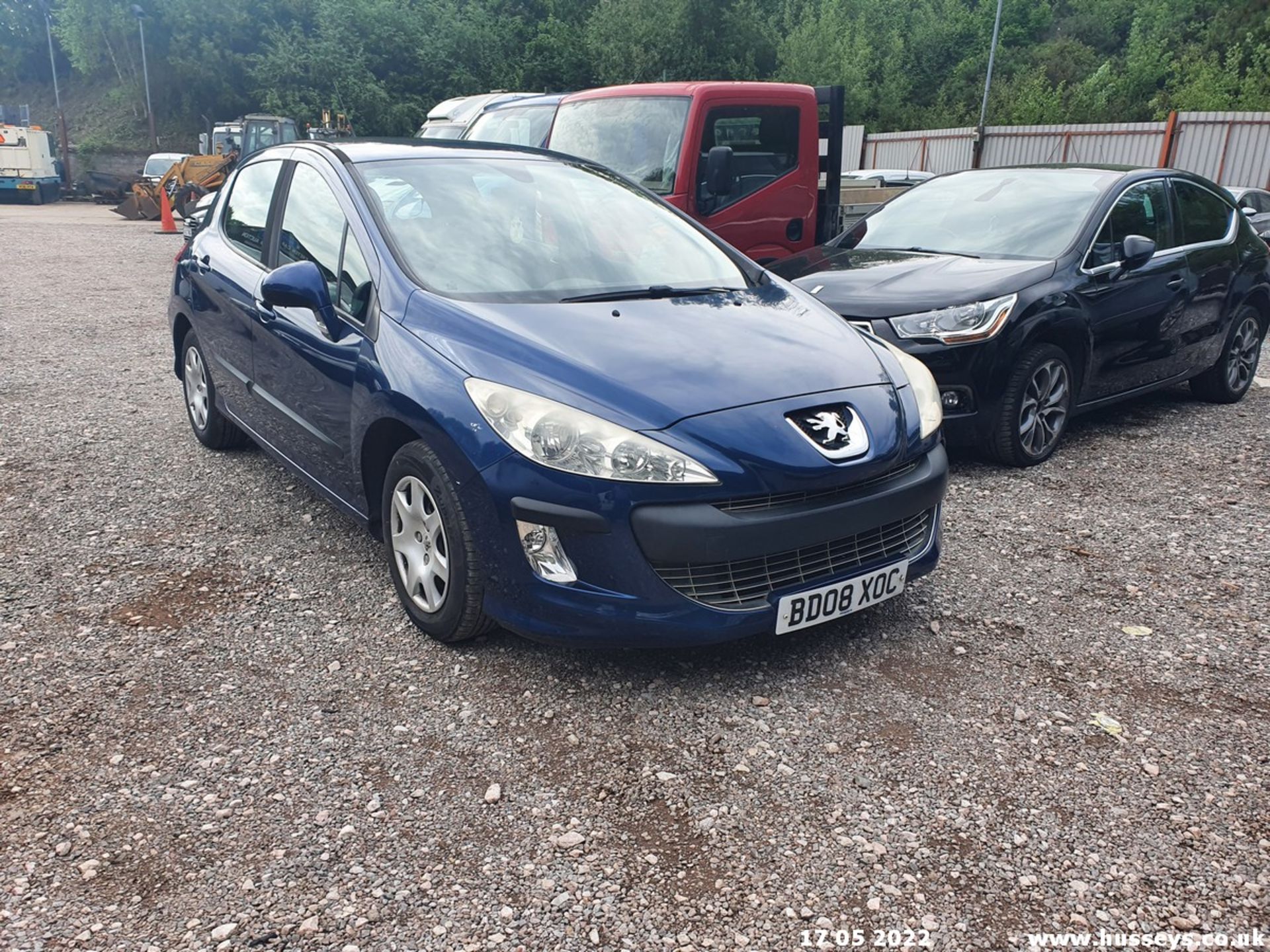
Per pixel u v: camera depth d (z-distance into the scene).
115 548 3.95
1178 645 3.33
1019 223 5.78
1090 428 6.16
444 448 2.94
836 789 2.54
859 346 3.43
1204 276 6.21
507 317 3.17
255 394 4.26
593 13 37.06
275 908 2.10
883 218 6.43
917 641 3.34
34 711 2.80
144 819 2.37
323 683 2.99
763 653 3.23
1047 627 3.45
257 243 4.38
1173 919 2.12
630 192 4.30
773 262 6.42
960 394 4.97
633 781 2.56
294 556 3.91
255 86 48.31
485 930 2.06
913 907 2.15
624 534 2.73
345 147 4.11
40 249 15.71
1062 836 2.38
